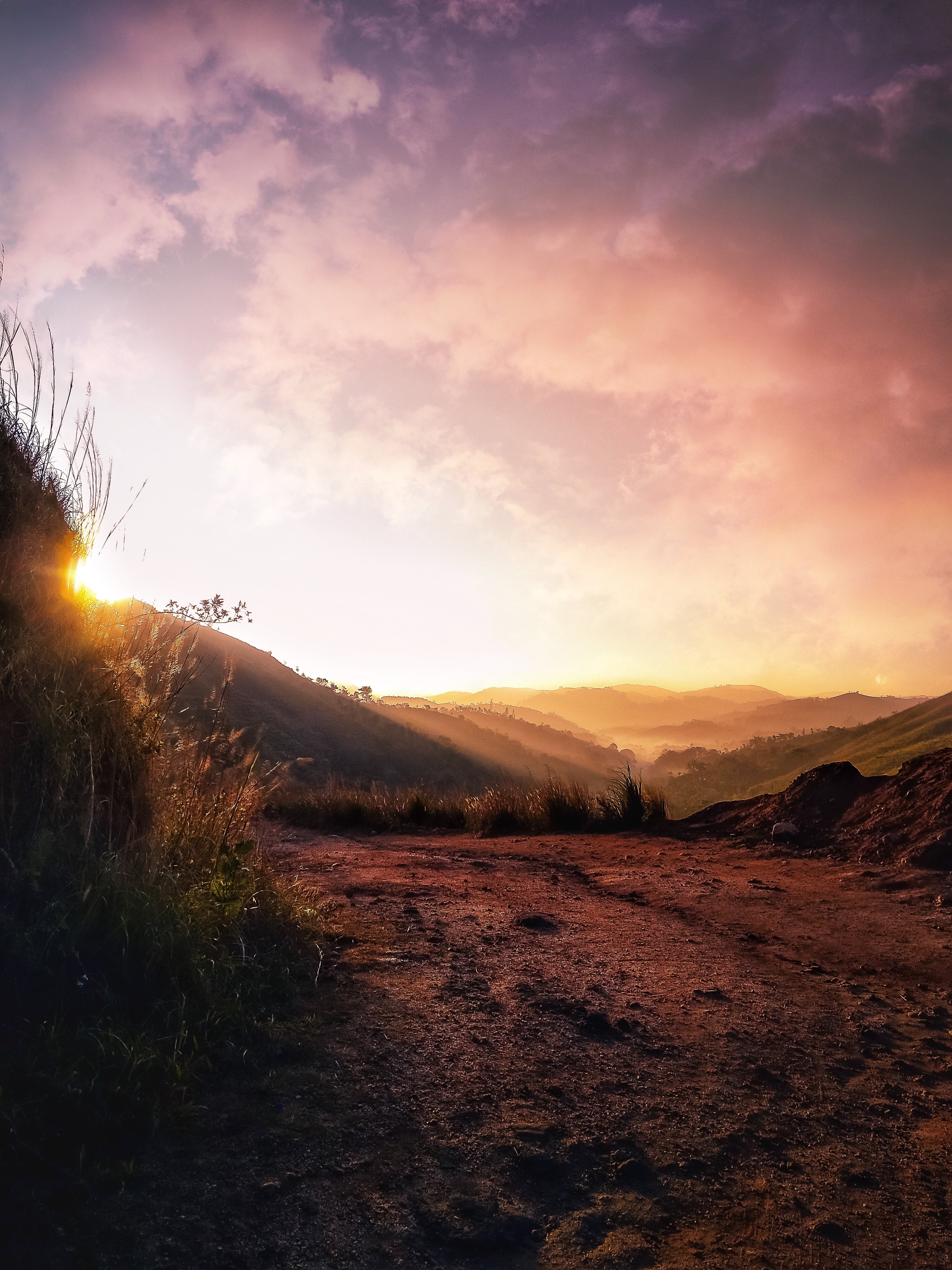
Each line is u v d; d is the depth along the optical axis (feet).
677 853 23.85
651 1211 6.33
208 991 8.29
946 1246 6.09
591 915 15.72
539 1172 6.70
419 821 34.73
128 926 8.11
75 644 9.68
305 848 25.38
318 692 338.75
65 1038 7.02
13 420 10.53
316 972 10.32
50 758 8.34
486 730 467.52
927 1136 7.75
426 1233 5.82
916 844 19.81
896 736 444.14
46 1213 5.43
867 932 14.75
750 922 15.52
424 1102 7.61
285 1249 5.46
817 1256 5.89
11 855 7.79
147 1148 6.29
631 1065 8.88
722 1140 7.43
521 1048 9.02
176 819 11.26
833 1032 10.21
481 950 12.51
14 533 9.49
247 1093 7.32
